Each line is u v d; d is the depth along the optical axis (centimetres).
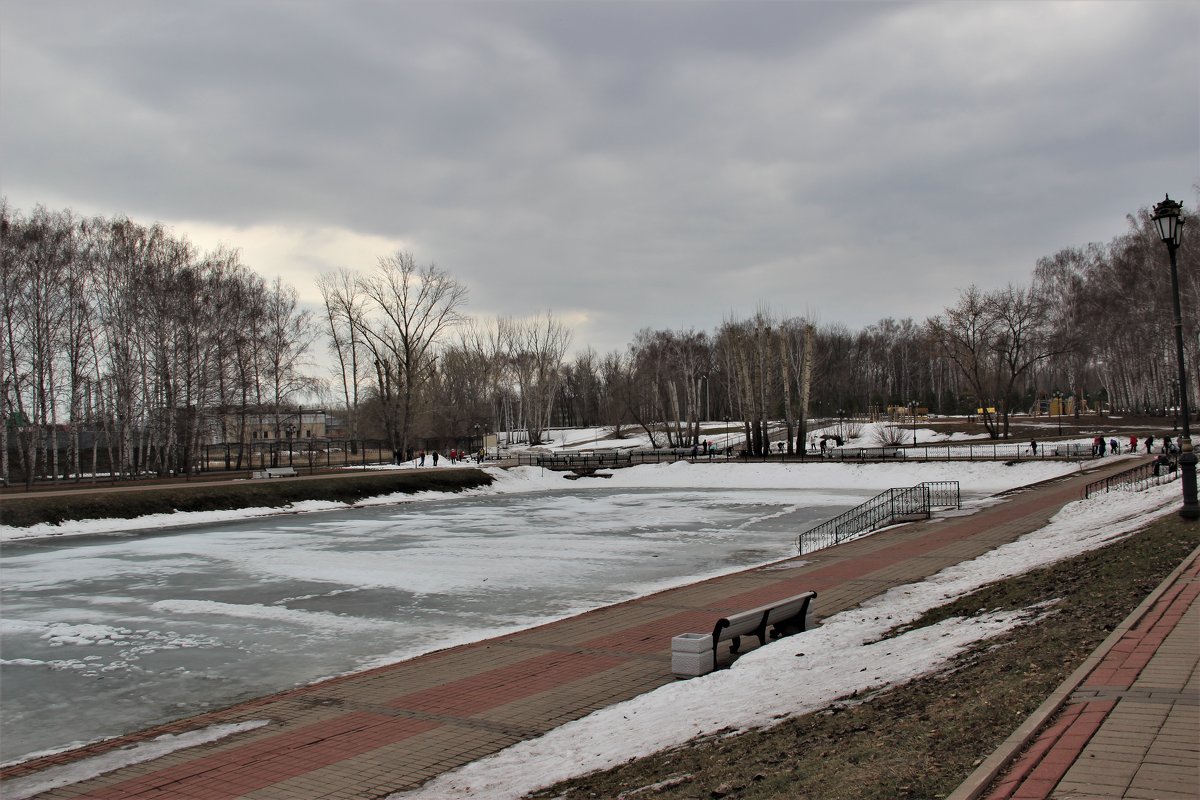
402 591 2430
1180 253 6475
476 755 996
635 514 4597
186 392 6394
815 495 5481
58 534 3953
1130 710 674
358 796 881
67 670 1642
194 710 1379
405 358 8038
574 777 859
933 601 1623
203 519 4559
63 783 995
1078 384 10319
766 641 1447
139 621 2092
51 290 5581
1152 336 7406
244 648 1795
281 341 7612
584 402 15625
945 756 666
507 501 5669
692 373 9444
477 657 1513
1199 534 1585
